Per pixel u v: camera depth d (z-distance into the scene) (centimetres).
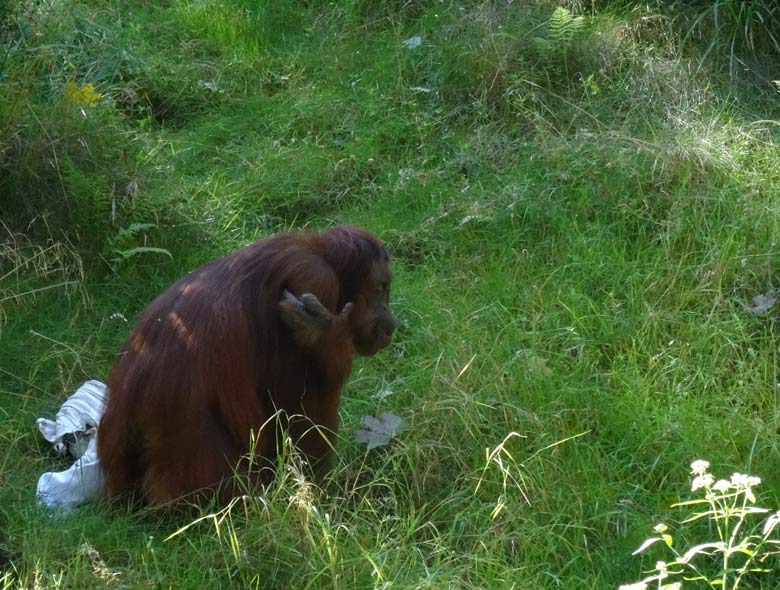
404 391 549
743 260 602
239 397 482
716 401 547
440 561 471
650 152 650
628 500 495
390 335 515
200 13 803
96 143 641
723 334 572
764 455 517
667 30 729
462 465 510
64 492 500
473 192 661
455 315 589
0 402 541
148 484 486
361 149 695
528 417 526
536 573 470
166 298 491
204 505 481
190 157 695
